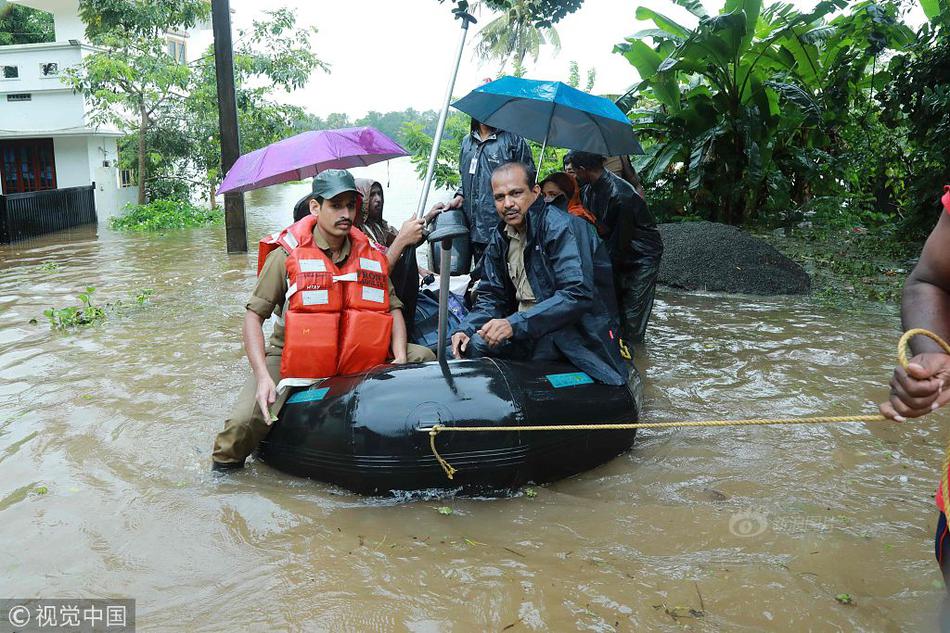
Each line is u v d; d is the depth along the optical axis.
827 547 3.43
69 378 5.97
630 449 4.58
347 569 3.28
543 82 5.14
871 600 3.03
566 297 4.21
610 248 6.43
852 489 4.03
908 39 13.73
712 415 5.15
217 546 3.48
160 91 22.78
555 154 15.79
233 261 12.31
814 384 5.76
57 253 13.96
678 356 6.56
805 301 8.96
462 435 3.84
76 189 19.95
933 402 1.93
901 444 4.64
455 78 4.86
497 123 5.50
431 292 5.75
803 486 4.07
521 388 4.02
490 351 4.59
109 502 3.92
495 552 3.42
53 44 23.20
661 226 10.89
